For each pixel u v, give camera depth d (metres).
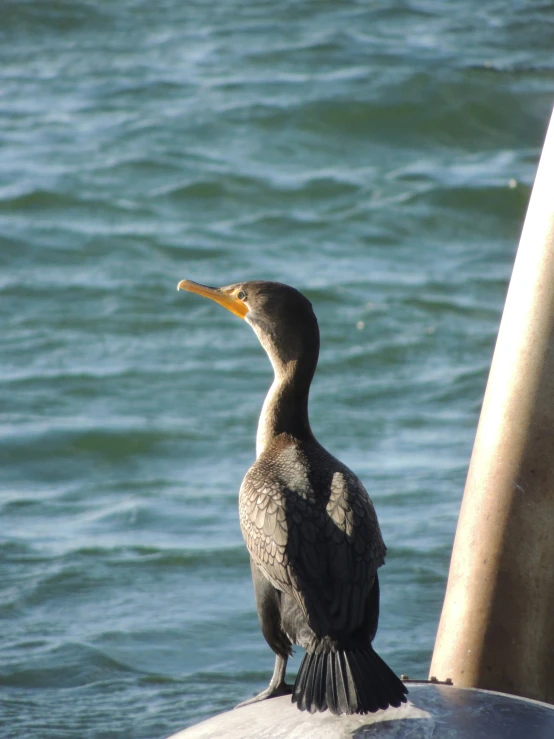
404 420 15.55
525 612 5.23
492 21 37.62
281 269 22.00
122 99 30.89
